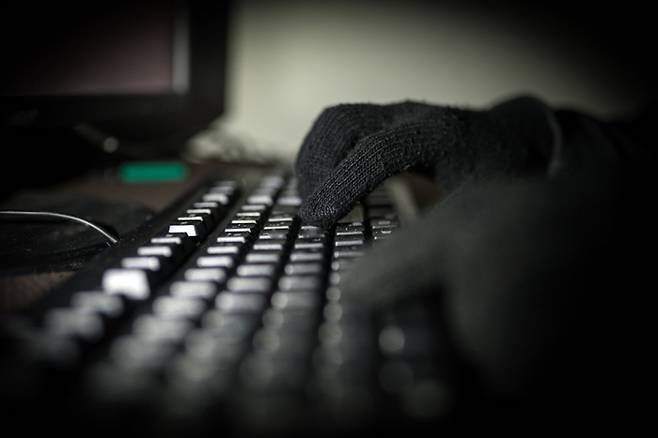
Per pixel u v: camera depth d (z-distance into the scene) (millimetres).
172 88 821
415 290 266
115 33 659
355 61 1004
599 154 465
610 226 232
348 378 227
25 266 366
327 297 283
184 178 679
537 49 1004
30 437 211
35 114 503
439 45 1003
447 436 212
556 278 228
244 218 427
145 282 294
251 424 212
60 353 238
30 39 515
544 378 225
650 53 1000
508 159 460
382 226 402
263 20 994
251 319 265
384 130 433
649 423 220
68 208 505
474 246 242
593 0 992
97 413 217
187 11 815
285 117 1019
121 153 769
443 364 233
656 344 225
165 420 214
